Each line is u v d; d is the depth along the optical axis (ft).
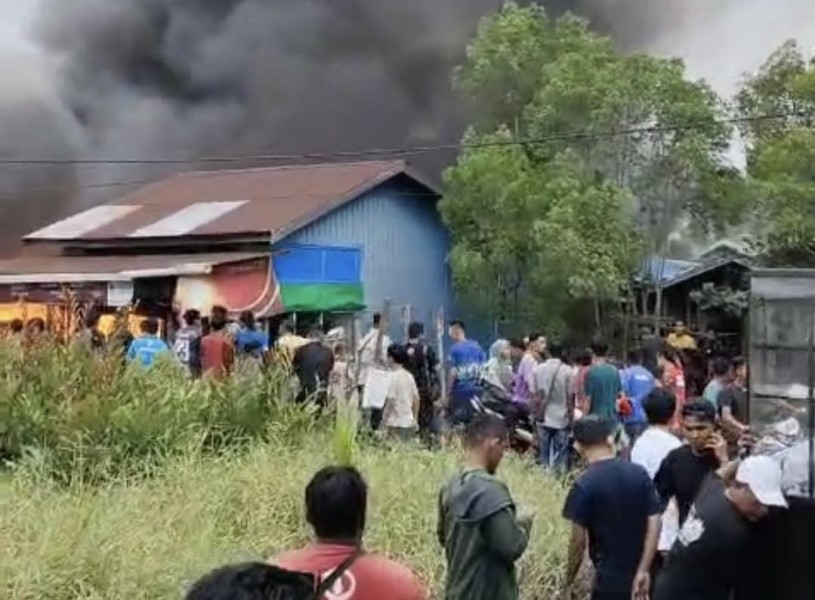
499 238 89.56
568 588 22.25
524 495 29.27
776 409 18.63
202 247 88.33
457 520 18.39
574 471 37.78
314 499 11.76
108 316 67.51
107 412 33.91
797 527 16.79
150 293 81.10
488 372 51.42
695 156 87.66
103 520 24.27
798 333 18.40
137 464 32.32
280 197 93.45
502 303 91.76
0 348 38.75
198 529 25.84
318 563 11.48
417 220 98.32
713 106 90.12
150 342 44.62
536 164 92.32
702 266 91.71
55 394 36.19
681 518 21.12
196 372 45.47
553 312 88.94
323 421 37.93
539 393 47.29
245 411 36.50
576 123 91.25
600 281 83.35
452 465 30.42
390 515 26.63
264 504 27.55
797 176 91.35
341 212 92.43
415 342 53.72
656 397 23.65
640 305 94.68
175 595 22.03
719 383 39.50
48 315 70.85
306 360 43.06
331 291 88.48
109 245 91.25
